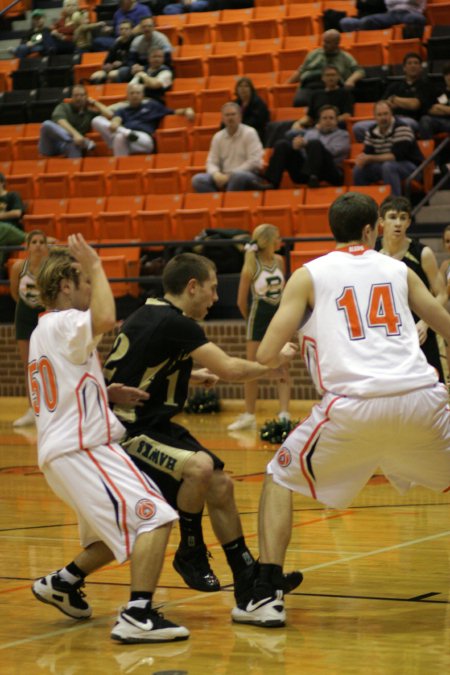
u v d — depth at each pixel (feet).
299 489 18.17
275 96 70.23
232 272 59.31
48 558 23.67
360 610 18.86
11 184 69.46
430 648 16.40
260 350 18.03
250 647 16.58
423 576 21.45
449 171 57.52
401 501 31.42
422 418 17.65
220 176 62.95
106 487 17.06
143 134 69.62
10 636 17.53
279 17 78.38
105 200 65.72
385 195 57.72
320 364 17.87
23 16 94.07
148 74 74.64
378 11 74.43
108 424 17.51
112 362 18.80
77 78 81.35
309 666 15.48
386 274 18.28
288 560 23.08
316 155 60.08
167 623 17.11
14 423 52.70
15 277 47.67
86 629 17.94
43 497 32.65
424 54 69.62
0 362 62.95
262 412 54.75
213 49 77.30
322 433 17.65
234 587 18.89
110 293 17.13
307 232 58.13
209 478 18.21
